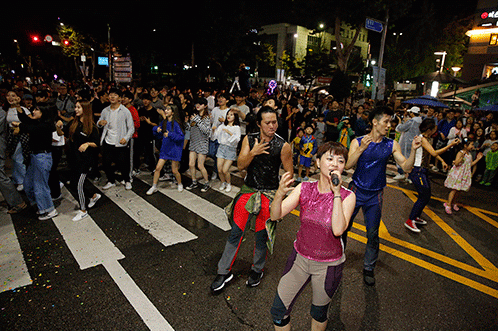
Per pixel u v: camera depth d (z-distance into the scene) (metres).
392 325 3.20
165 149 6.31
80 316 3.13
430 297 3.66
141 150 8.27
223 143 6.41
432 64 40.41
